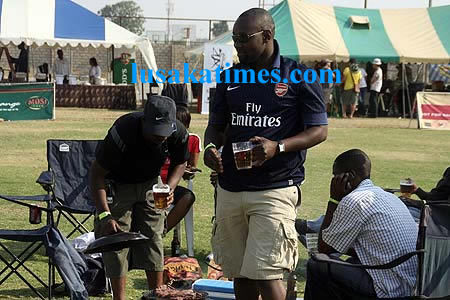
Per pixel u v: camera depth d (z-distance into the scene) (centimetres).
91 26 2334
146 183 502
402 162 1416
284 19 2516
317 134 419
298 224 593
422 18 2602
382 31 2542
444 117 2173
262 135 424
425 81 3105
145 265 502
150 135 471
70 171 685
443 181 584
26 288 580
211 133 446
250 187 423
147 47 2398
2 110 1980
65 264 495
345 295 426
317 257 417
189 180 660
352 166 448
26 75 2681
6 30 2206
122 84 2769
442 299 418
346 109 2573
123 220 496
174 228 677
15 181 1070
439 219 423
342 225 429
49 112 2034
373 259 426
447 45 2488
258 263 419
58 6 2317
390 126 2239
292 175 427
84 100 2558
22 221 805
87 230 724
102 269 568
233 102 430
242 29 414
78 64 3950
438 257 415
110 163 483
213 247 451
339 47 2450
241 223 436
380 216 426
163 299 441
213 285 507
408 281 422
